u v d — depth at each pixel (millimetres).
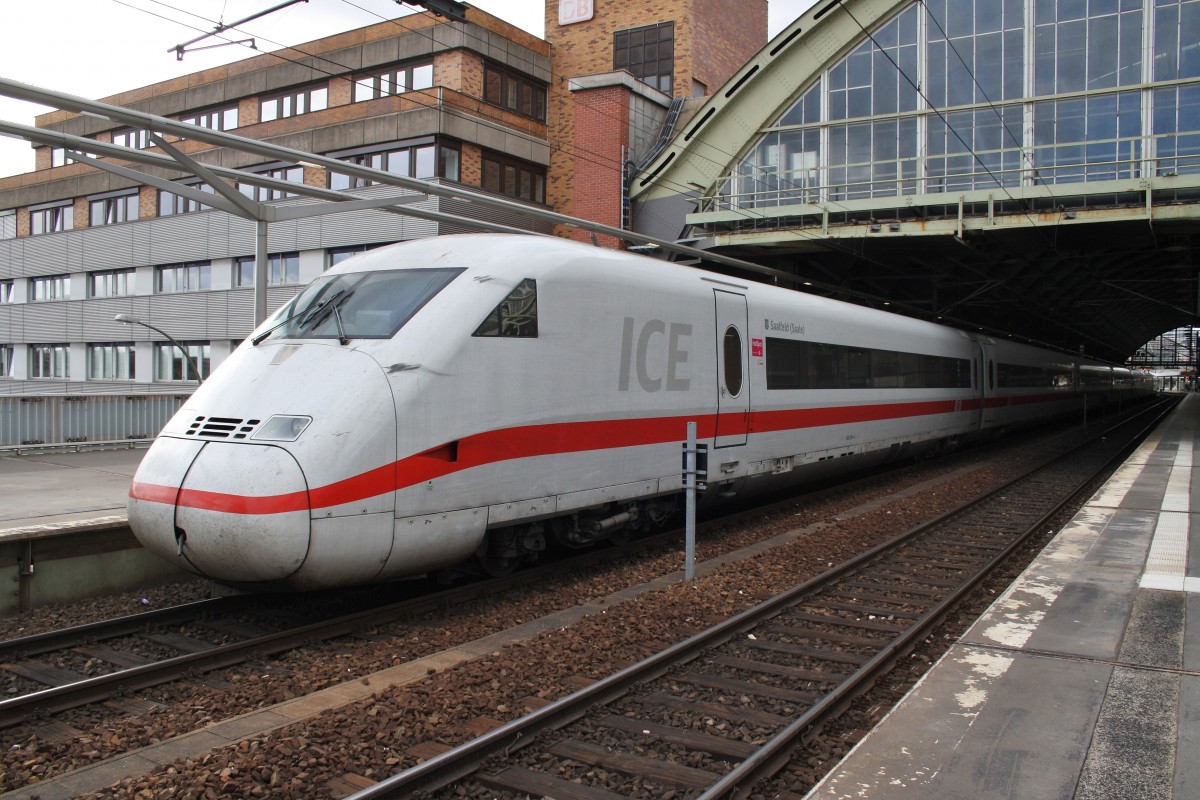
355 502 6137
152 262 27781
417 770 3834
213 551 5926
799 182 20688
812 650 6059
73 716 4922
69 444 15047
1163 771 3680
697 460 8203
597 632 6367
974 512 12133
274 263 25141
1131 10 18266
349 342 6793
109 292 29531
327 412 6199
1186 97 17922
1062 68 18812
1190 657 5168
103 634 6363
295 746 4258
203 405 6668
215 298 26141
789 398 11578
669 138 23156
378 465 6277
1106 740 4000
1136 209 16328
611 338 8375
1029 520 11461
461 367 6902
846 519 11500
